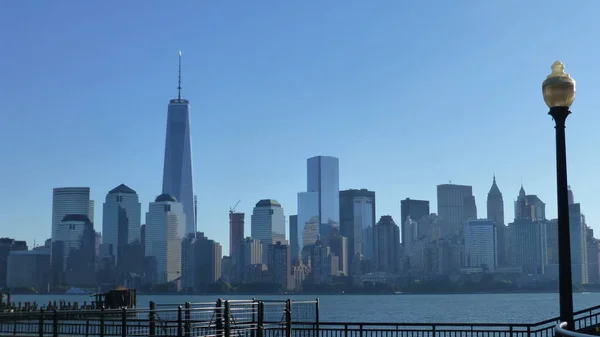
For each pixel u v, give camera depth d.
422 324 31.00
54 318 26.64
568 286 16.41
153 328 31.00
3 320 31.88
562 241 16.58
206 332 33.94
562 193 16.77
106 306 75.12
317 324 33.12
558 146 17.11
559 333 12.88
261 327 30.64
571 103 17.25
